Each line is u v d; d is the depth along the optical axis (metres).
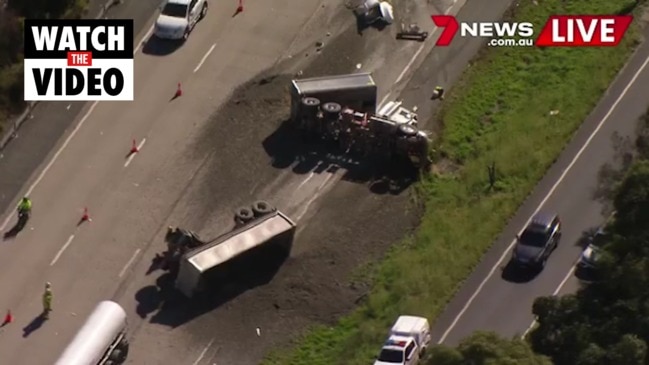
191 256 95.75
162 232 101.50
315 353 91.88
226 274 96.88
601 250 91.19
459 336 92.12
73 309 95.62
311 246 99.81
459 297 94.94
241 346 92.69
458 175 105.56
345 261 98.62
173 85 113.44
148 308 95.38
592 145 106.81
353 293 96.12
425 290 95.12
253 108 111.62
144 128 109.81
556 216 99.00
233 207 103.38
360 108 110.25
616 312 87.69
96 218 102.44
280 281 97.19
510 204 102.00
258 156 107.44
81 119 110.25
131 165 106.81
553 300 88.88
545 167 105.06
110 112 110.94
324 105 108.12
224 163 106.94
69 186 104.94
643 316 86.75
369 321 93.69
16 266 98.69
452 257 97.50
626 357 84.62
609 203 101.44
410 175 105.69
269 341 93.00
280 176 105.88
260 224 98.81
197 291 95.94
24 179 105.31
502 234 99.69
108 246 100.31
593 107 110.38
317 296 96.06
